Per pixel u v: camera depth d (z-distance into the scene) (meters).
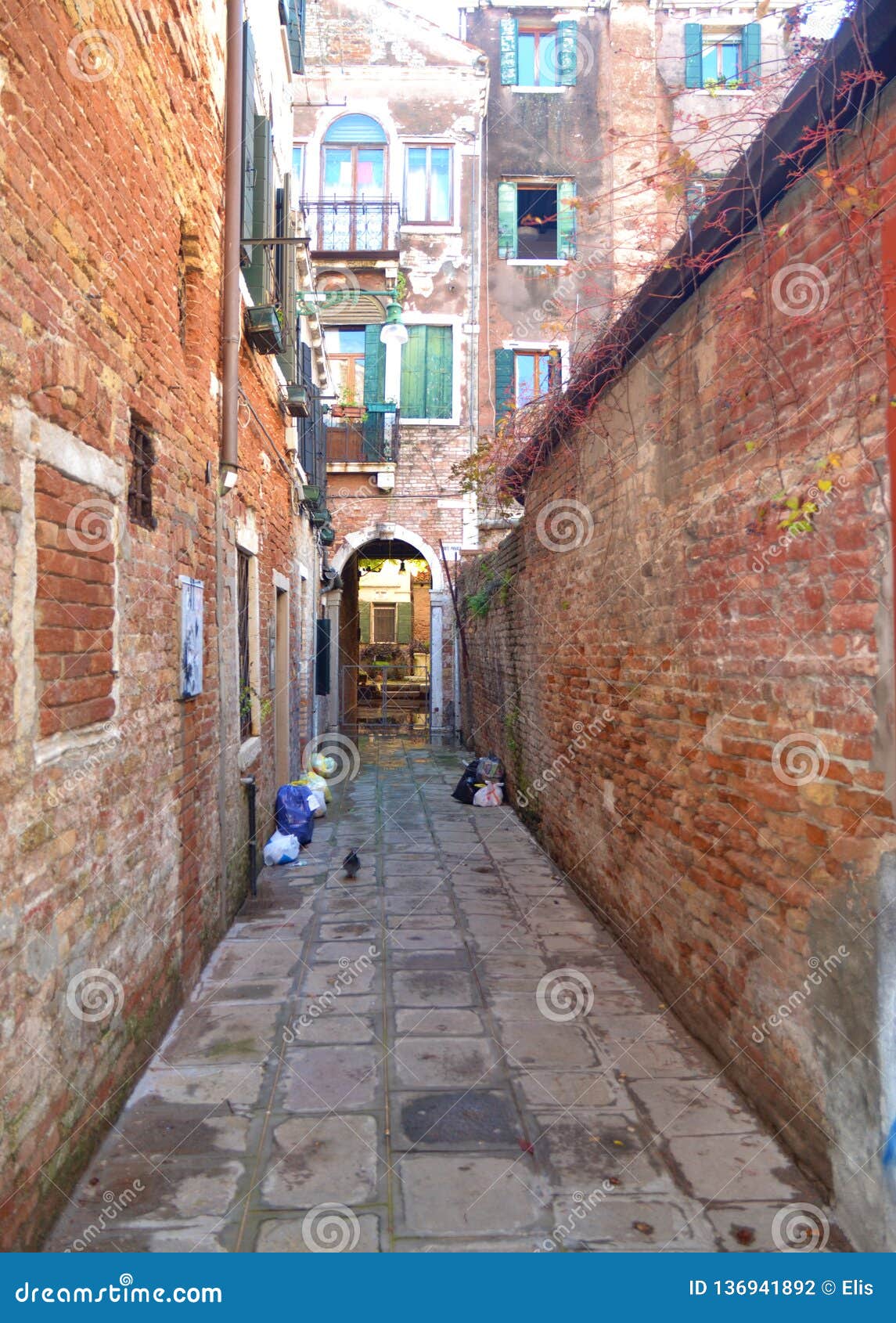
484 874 7.12
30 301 2.51
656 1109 3.45
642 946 4.87
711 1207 2.84
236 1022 4.29
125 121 3.44
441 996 4.61
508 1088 3.63
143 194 3.71
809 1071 2.96
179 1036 4.11
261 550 7.41
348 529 16.38
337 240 16.23
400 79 16.31
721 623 3.67
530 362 16.52
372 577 27.77
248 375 6.48
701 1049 3.96
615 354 5.01
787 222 3.05
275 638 8.46
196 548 4.76
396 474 16.41
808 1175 2.97
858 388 2.62
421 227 16.38
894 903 2.46
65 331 2.79
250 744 6.83
